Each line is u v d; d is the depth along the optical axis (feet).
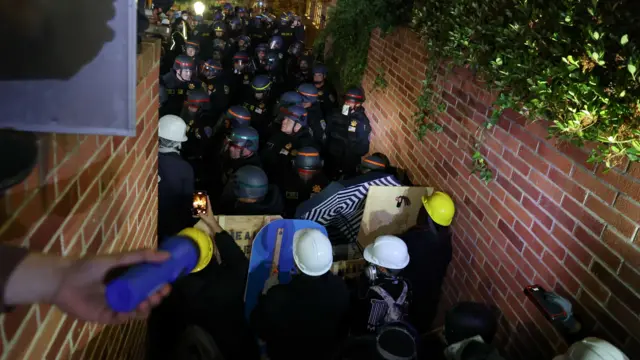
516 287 9.77
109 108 3.61
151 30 7.66
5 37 3.29
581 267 8.00
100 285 2.84
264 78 23.72
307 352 9.34
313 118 21.79
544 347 8.79
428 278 12.25
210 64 24.90
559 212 8.61
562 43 8.06
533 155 9.42
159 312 9.31
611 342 7.25
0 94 3.46
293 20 44.04
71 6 3.32
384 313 9.88
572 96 7.54
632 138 6.78
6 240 3.49
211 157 19.42
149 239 8.66
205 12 50.67
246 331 10.03
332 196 13.25
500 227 10.44
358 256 13.26
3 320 3.66
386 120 19.54
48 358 4.74
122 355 7.52
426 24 14.48
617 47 7.17
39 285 2.70
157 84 7.98
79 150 4.79
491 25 10.41
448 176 13.14
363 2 21.90
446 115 13.56
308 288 9.25
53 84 3.49
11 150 3.53
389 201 13.01
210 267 9.33
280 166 17.84
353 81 24.84
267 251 11.11
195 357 7.92
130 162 6.73
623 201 7.21
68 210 4.65
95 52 3.44
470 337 8.87
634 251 6.98
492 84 10.61
